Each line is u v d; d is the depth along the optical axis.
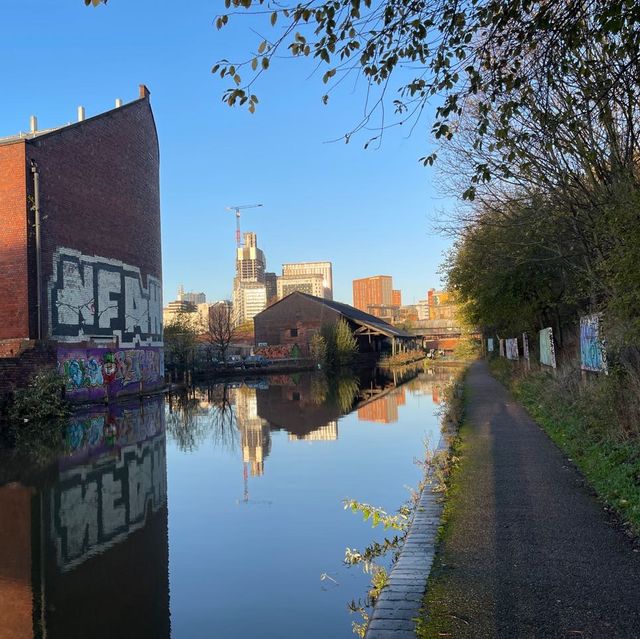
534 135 9.27
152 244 36.81
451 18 5.45
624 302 8.52
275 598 6.02
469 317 35.00
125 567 6.99
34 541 8.05
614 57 7.32
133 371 32.97
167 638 5.23
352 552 7.07
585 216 12.61
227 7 4.95
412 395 30.55
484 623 4.27
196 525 8.57
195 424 20.69
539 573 5.11
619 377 9.60
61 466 13.25
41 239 25.05
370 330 80.88
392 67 5.70
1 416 21.44
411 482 10.88
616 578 4.93
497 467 9.39
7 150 24.64
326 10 5.02
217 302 90.12
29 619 5.71
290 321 75.94
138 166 34.78
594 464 8.61
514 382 23.16
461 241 24.22
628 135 9.57
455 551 5.76
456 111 6.15
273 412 24.22
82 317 27.92
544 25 5.44
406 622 4.34
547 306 23.11
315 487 10.65
